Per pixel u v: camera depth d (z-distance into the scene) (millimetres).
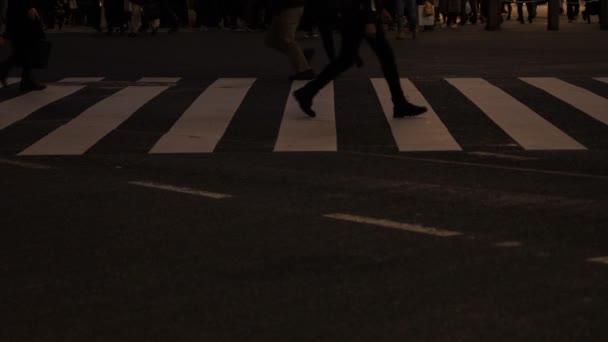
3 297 5988
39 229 7551
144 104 14211
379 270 6367
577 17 38156
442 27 33562
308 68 16828
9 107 14086
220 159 10258
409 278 6191
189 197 8516
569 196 8406
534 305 5676
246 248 6922
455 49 22891
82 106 14102
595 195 8453
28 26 15609
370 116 12891
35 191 8875
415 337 5219
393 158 10195
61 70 18891
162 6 31172
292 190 8734
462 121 12422
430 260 6570
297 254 6758
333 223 7566
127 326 5461
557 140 11109
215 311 5664
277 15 16625
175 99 14664
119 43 26281
